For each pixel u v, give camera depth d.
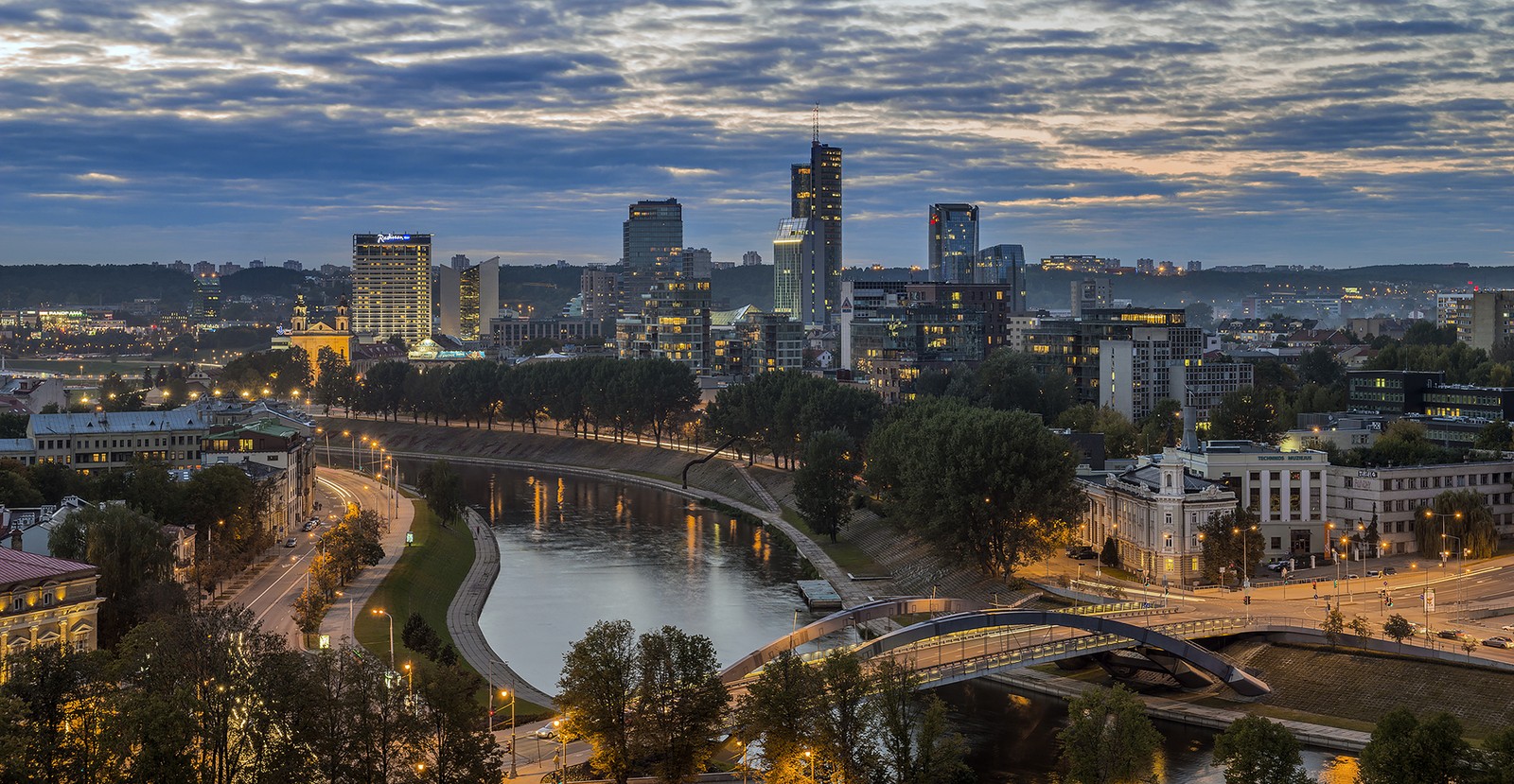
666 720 181.50
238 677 168.12
